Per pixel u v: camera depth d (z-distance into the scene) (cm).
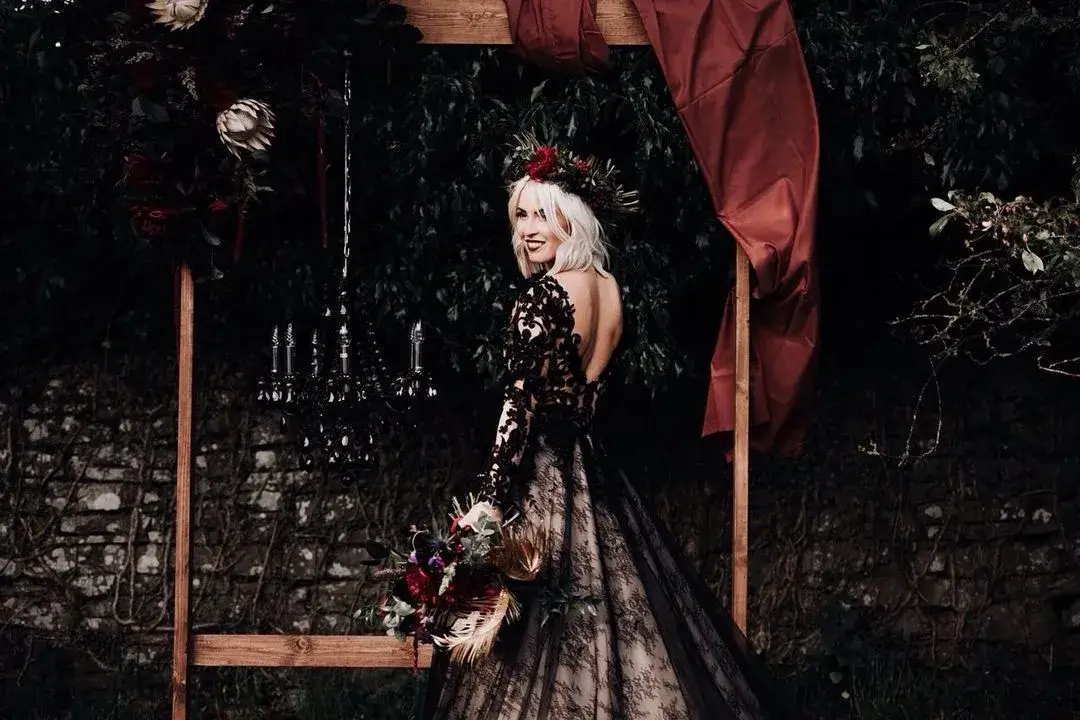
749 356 331
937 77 355
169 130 306
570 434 278
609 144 387
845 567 455
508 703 258
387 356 432
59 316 434
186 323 328
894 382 458
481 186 379
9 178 389
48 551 441
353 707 417
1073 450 451
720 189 325
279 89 312
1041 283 366
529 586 263
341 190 362
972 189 386
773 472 458
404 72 358
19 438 441
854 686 421
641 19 328
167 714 423
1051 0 366
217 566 446
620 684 261
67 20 316
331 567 448
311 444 332
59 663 425
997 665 439
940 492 457
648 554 283
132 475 445
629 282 388
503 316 389
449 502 448
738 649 289
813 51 361
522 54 331
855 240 449
